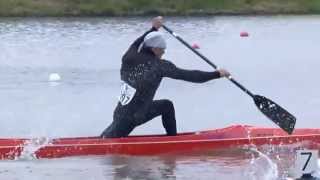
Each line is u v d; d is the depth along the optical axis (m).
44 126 46.78
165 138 37.47
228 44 101.69
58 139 37.03
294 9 159.62
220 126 46.91
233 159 36.00
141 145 37.06
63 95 59.81
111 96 59.28
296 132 38.94
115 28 125.88
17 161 36.00
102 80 69.12
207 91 60.56
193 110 52.41
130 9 157.12
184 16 156.12
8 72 74.50
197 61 83.44
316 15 155.50
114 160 36.12
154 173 33.62
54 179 32.75
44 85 65.75
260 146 38.16
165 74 37.06
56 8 152.88
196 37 111.44
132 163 35.59
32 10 151.25
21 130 45.31
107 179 32.72
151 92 37.38
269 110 38.56
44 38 108.75
